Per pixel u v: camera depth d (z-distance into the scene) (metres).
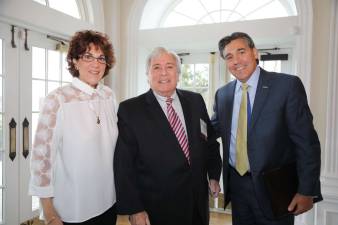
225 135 1.68
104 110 1.40
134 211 1.40
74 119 1.28
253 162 1.50
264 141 1.47
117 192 1.41
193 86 3.47
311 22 2.51
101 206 1.37
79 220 1.30
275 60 3.12
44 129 1.23
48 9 2.54
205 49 3.39
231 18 3.22
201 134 1.59
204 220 1.54
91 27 3.07
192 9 3.41
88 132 1.30
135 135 1.46
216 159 1.77
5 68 2.28
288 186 1.47
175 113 1.54
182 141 1.50
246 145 1.55
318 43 2.52
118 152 1.43
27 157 2.49
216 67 3.31
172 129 1.50
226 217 3.17
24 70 2.44
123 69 3.35
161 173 1.44
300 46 2.60
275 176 1.45
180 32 3.13
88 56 1.33
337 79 2.40
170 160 1.44
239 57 1.52
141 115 1.49
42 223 2.64
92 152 1.31
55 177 1.30
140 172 1.50
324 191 2.38
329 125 2.43
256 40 2.91
